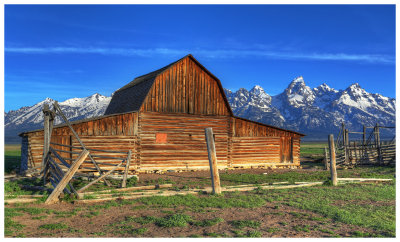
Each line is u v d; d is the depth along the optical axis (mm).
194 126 28516
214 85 29734
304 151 73938
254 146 30953
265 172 27000
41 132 22891
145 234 8367
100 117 24844
